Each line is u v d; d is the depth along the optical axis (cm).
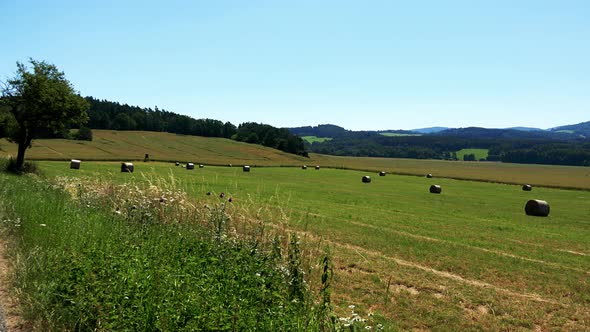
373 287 1208
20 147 4212
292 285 702
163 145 13200
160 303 538
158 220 1157
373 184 6153
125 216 1139
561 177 10369
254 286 655
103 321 541
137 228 1038
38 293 624
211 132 17675
